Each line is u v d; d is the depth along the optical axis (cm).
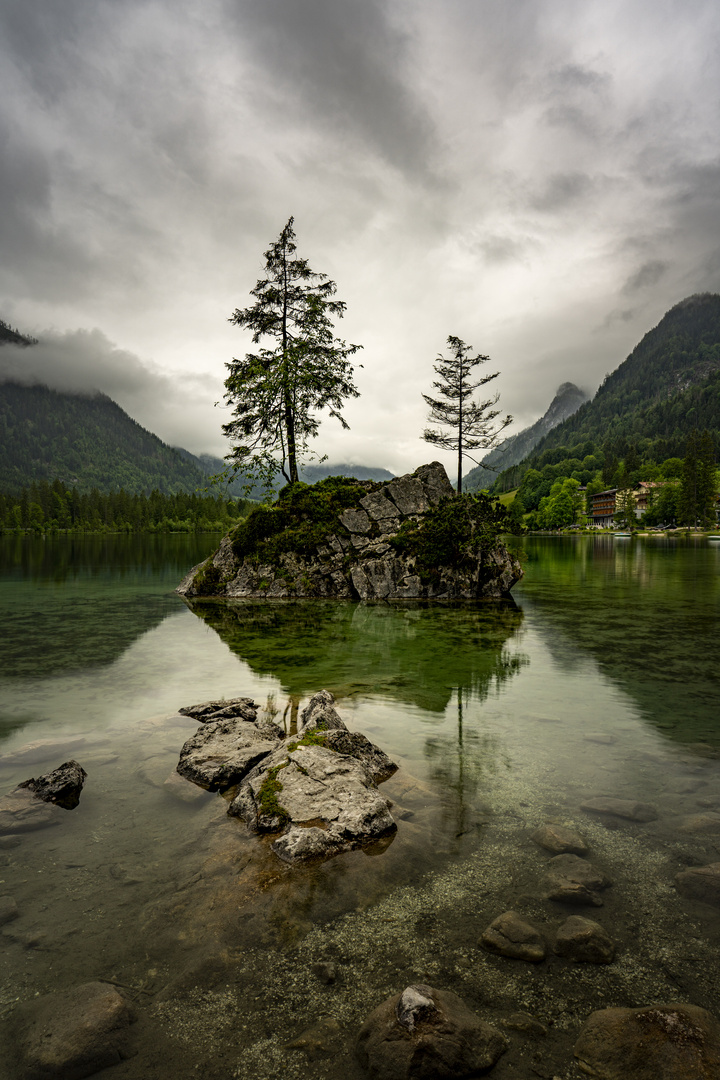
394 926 351
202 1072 256
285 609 1886
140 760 616
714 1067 248
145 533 15825
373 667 1045
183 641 1302
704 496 11450
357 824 455
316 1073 256
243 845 447
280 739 666
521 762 608
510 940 334
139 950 331
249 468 2823
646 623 1552
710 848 436
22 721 744
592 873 399
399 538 2323
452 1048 260
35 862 425
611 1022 274
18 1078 254
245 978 311
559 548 6644
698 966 318
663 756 623
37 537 12075
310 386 2797
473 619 1645
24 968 318
